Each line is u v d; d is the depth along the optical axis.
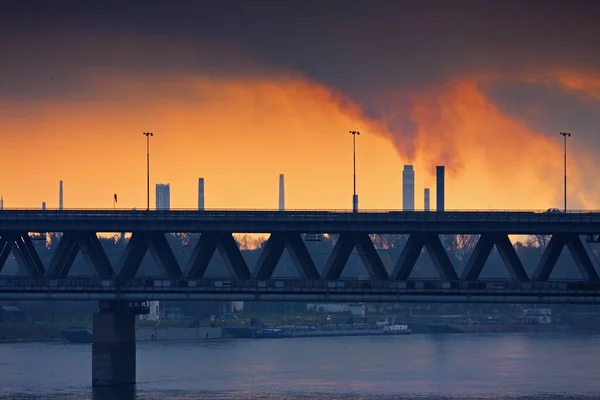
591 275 192.38
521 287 192.38
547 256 193.88
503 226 195.12
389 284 196.75
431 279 196.38
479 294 193.38
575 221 192.38
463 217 196.38
